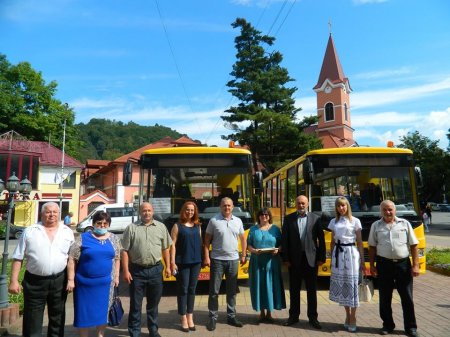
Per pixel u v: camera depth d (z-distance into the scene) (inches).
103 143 4288.9
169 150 361.4
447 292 337.7
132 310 224.5
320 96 2687.0
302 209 257.3
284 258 255.1
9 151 1393.9
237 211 345.7
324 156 360.5
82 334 203.8
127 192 1715.1
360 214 340.5
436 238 886.4
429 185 1614.2
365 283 240.2
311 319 247.4
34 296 194.5
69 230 208.1
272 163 1480.1
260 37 1609.3
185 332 241.1
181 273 247.8
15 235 1125.1
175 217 340.5
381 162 358.6
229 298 256.4
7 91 1605.6
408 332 227.1
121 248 221.0
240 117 1505.9
